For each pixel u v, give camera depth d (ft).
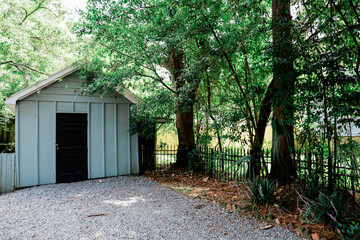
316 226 11.16
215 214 13.78
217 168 22.50
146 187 20.79
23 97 21.68
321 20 13.64
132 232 11.62
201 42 21.45
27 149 21.91
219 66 18.60
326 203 11.55
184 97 21.47
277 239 10.53
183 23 17.61
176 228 12.00
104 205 16.02
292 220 11.99
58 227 12.37
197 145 28.55
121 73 21.30
